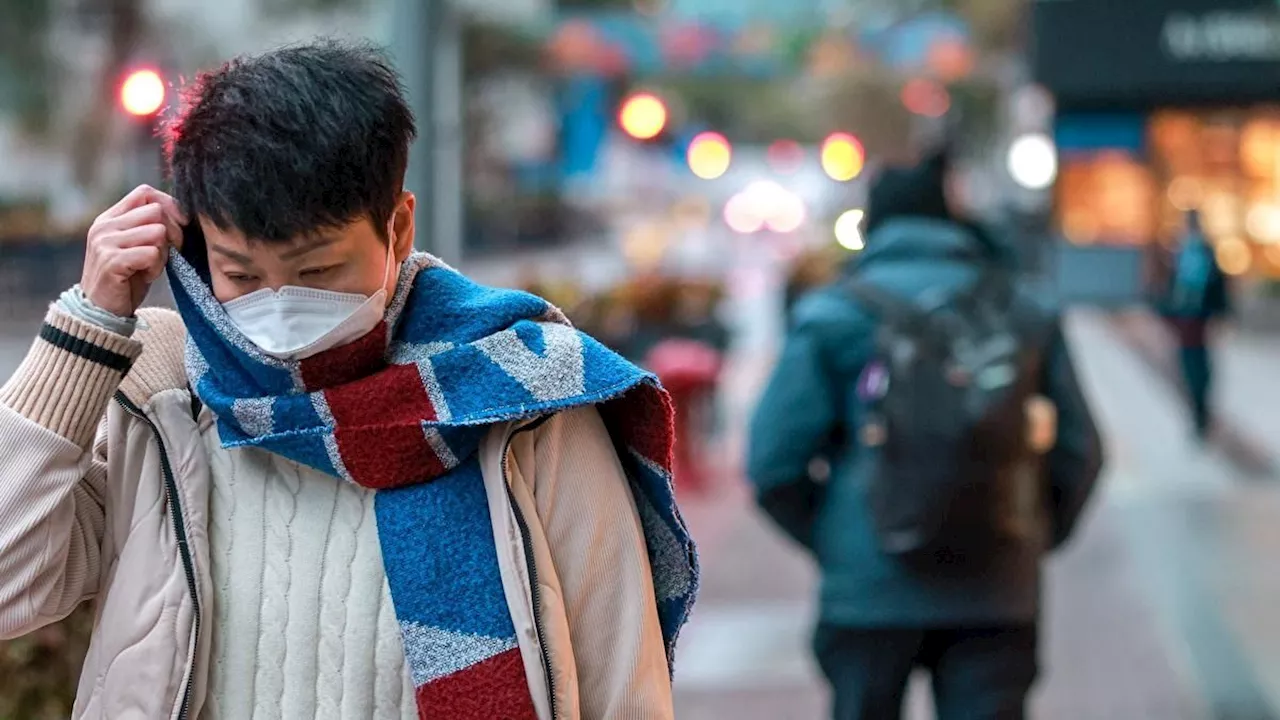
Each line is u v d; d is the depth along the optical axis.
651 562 3.05
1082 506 5.72
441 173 8.91
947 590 5.23
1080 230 39.19
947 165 5.92
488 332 2.79
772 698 9.31
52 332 2.71
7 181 45.34
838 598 5.38
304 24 41.41
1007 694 5.30
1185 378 20.06
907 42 61.16
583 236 79.44
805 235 66.00
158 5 40.34
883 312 5.41
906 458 5.16
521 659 2.67
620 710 2.82
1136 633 10.94
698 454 17.47
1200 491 16.75
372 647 2.71
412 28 8.63
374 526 2.75
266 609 2.72
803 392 5.45
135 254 2.69
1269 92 36.56
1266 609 11.62
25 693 5.55
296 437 2.67
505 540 2.69
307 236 2.55
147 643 2.70
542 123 64.94
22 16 39.47
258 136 2.50
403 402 2.69
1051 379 5.59
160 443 2.79
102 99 39.12
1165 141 38.59
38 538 2.70
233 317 2.67
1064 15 37.59
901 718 5.47
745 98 108.25
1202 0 36.62
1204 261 19.94
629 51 54.03
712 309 20.62
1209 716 9.01
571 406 2.75
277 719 2.71
